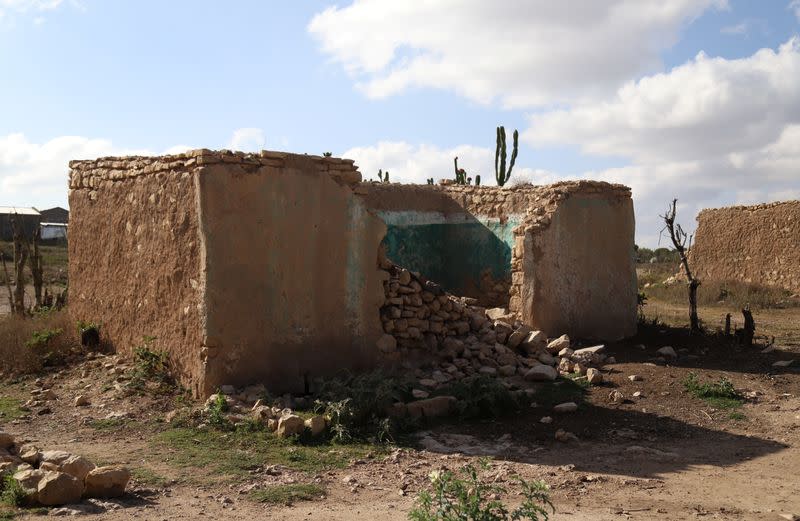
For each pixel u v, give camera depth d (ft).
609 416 32.50
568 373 39.24
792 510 21.11
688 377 38.68
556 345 42.78
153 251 35.24
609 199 50.96
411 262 54.19
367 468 24.58
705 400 35.12
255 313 33.19
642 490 23.04
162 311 34.50
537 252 46.14
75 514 18.31
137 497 20.47
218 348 31.81
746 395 35.73
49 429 28.48
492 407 32.22
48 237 159.53
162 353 34.04
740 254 100.63
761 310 77.66
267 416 28.89
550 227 46.96
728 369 41.09
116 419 29.27
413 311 39.32
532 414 32.63
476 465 25.53
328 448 26.68
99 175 40.04
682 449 28.30
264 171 33.81
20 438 26.81
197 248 32.22
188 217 32.81
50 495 18.99
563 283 47.60
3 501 18.89
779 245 95.35
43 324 42.42
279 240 34.22
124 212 37.76
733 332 53.57
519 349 41.73
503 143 75.46
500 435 29.86
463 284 54.75
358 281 37.17
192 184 32.53
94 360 37.60
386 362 37.83
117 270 38.24
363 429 28.99
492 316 46.16
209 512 19.42
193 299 32.35
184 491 21.35
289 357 34.37
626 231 51.85
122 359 36.47
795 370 40.55
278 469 23.88
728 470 25.54
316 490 21.83
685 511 20.86
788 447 28.40
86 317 40.93
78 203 41.88
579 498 22.04
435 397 32.60
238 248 32.78
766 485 23.72
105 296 39.24
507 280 51.72
